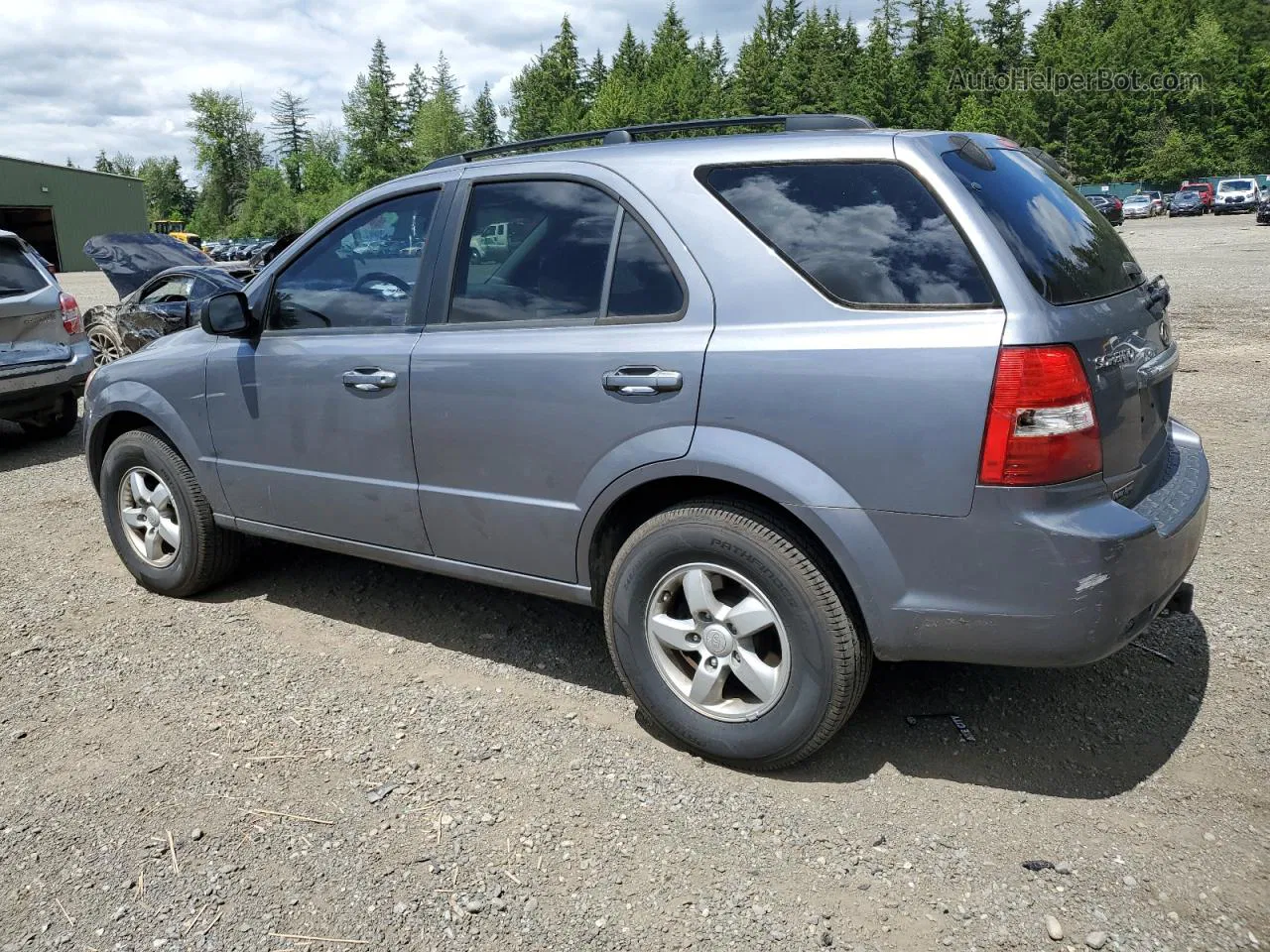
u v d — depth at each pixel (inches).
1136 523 97.4
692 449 109.6
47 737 127.7
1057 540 94.8
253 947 90.2
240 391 154.2
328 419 143.9
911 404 98.1
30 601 175.0
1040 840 101.5
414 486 136.6
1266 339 413.1
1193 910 90.6
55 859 103.3
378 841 104.8
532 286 125.7
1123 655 140.1
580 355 117.6
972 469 96.2
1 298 281.9
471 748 122.6
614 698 135.0
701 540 111.0
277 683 141.0
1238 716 123.2
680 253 113.3
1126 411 103.9
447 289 133.3
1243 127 2908.5
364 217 144.3
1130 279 118.3
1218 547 179.0
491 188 131.9
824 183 108.4
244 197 4296.3
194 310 392.2
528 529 126.5
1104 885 94.4
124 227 2215.8
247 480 157.5
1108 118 2876.5
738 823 106.1
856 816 106.6
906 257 101.9
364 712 132.3
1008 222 102.0
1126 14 3142.2
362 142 3934.5
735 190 112.7
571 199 124.3
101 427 179.2
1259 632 145.3
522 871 99.6
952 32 3080.7
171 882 99.3
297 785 115.3
